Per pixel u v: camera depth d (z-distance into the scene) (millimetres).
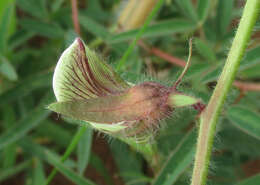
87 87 87
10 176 173
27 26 170
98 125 86
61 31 171
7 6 155
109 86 90
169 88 85
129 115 83
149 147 111
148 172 171
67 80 85
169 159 122
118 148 167
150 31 149
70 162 152
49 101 152
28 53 179
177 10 179
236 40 84
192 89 131
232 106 129
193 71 141
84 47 84
